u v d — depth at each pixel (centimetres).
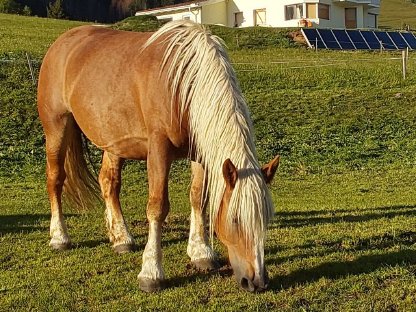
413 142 1557
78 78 592
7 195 1071
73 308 478
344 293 478
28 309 479
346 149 1511
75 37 647
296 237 675
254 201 420
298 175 1285
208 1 3903
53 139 654
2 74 2069
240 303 468
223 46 512
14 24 3616
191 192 567
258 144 1559
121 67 544
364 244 631
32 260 617
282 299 471
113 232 645
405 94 2047
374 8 4269
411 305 447
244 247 429
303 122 1778
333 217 814
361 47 3053
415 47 3222
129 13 7194
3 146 1482
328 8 3784
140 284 510
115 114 546
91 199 691
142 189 1141
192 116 485
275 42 3016
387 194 1058
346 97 2038
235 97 473
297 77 2252
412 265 533
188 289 507
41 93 657
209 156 468
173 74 493
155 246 512
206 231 573
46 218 849
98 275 559
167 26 534
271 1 3800
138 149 555
